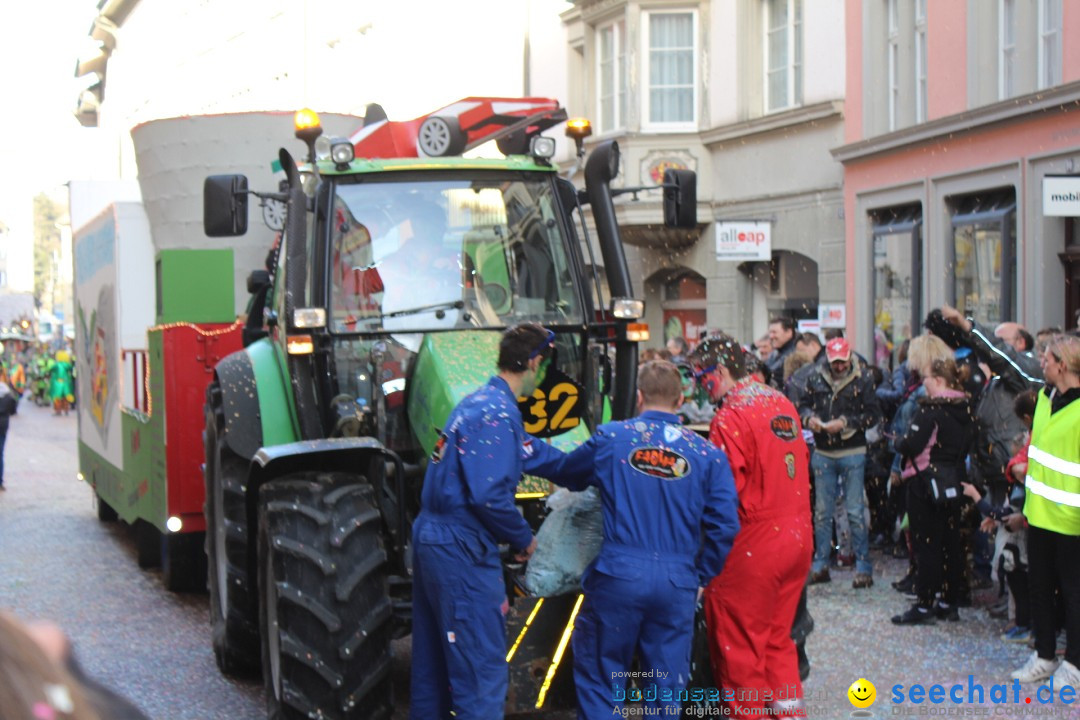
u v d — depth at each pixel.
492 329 5.58
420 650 4.65
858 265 16.09
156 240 9.69
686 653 4.50
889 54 15.62
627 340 5.73
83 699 1.23
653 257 19.98
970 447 7.14
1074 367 5.82
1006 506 6.80
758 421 4.83
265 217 9.02
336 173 5.70
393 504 5.26
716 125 18.36
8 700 1.19
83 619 7.75
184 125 9.27
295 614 4.64
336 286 5.61
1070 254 12.69
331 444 4.91
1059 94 12.37
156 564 9.45
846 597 7.90
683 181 6.03
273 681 5.02
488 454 4.42
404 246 5.70
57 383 29.92
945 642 6.75
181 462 8.02
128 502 9.46
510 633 4.71
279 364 6.04
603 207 5.86
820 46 16.61
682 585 4.42
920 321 15.09
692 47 18.56
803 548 4.86
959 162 14.17
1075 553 5.79
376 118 7.61
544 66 21.39
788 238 17.36
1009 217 13.43
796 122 16.86
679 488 4.43
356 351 5.55
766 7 17.62
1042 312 12.91
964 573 7.33
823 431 8.18
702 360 5.01
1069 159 12.46
